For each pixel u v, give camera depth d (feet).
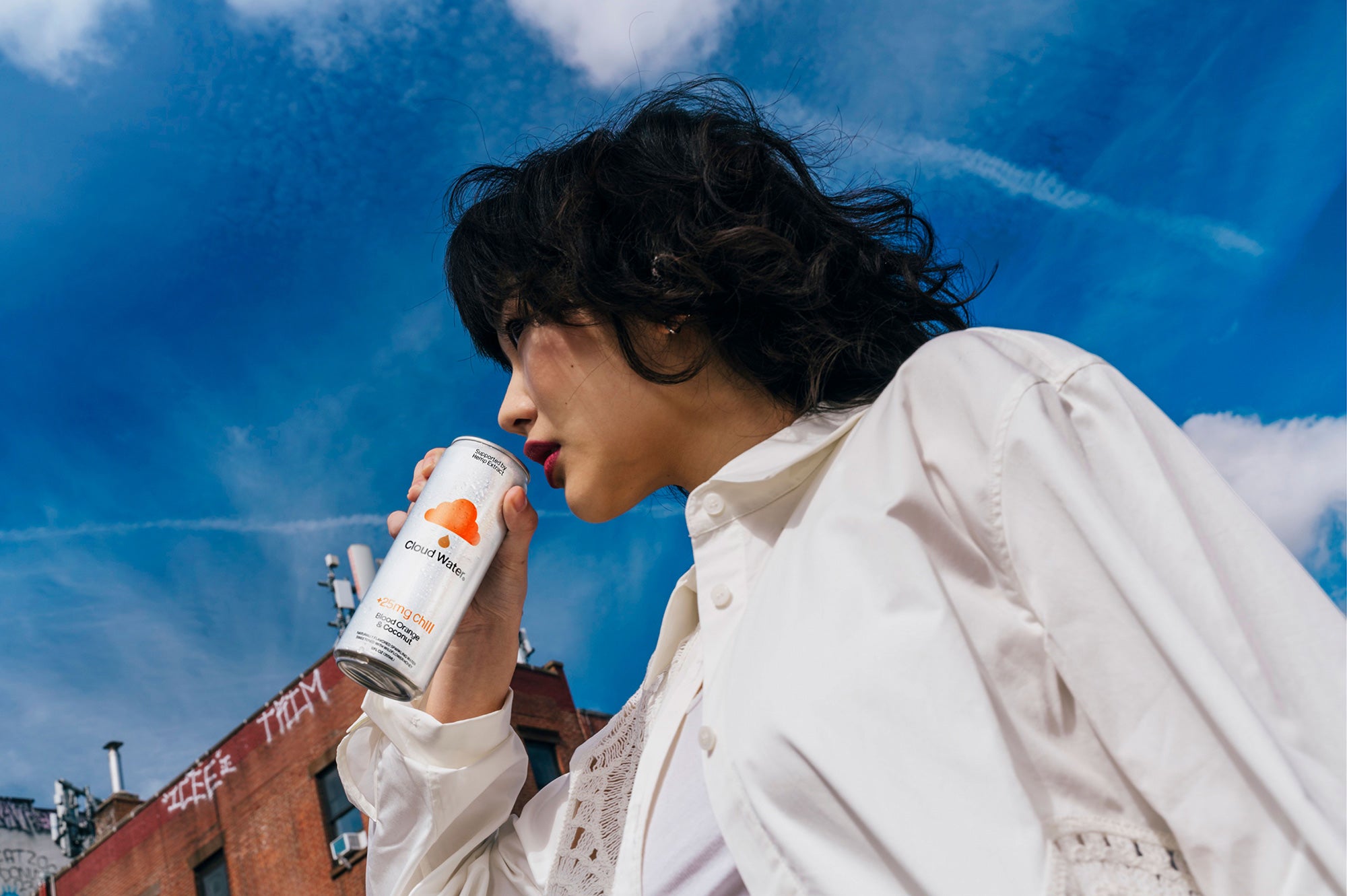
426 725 4.08
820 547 2.54
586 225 3.46
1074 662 2.10
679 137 3.69
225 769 54.34
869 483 2.58
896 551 2.38
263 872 50.65
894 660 2.22
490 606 4.04
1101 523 2.07
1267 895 1.80
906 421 2.59
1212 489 2.16
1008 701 2.27
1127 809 2.16
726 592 3.02
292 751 52.37
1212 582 1.98
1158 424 2.28
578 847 3.75
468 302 3.92
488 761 4.12
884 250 3.83
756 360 3.45
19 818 68.80
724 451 3.53
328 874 48.70
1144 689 2.01
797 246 3.59
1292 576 2.01
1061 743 2.24
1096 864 2.10
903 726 2.15
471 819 4.18
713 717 2.60
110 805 62.44
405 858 4.21
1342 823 1.71
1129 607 2.05
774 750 2.31
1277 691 1.90
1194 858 1.92
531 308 3.53
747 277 3.34
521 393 3.69
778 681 2.39
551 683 54.44
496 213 3.78
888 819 2.07
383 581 3.39
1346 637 1.91
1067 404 2.34
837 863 2.18
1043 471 2.18
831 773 2.17
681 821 2.92
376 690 3.39
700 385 3.48
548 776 50.72
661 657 3.80
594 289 3.38
